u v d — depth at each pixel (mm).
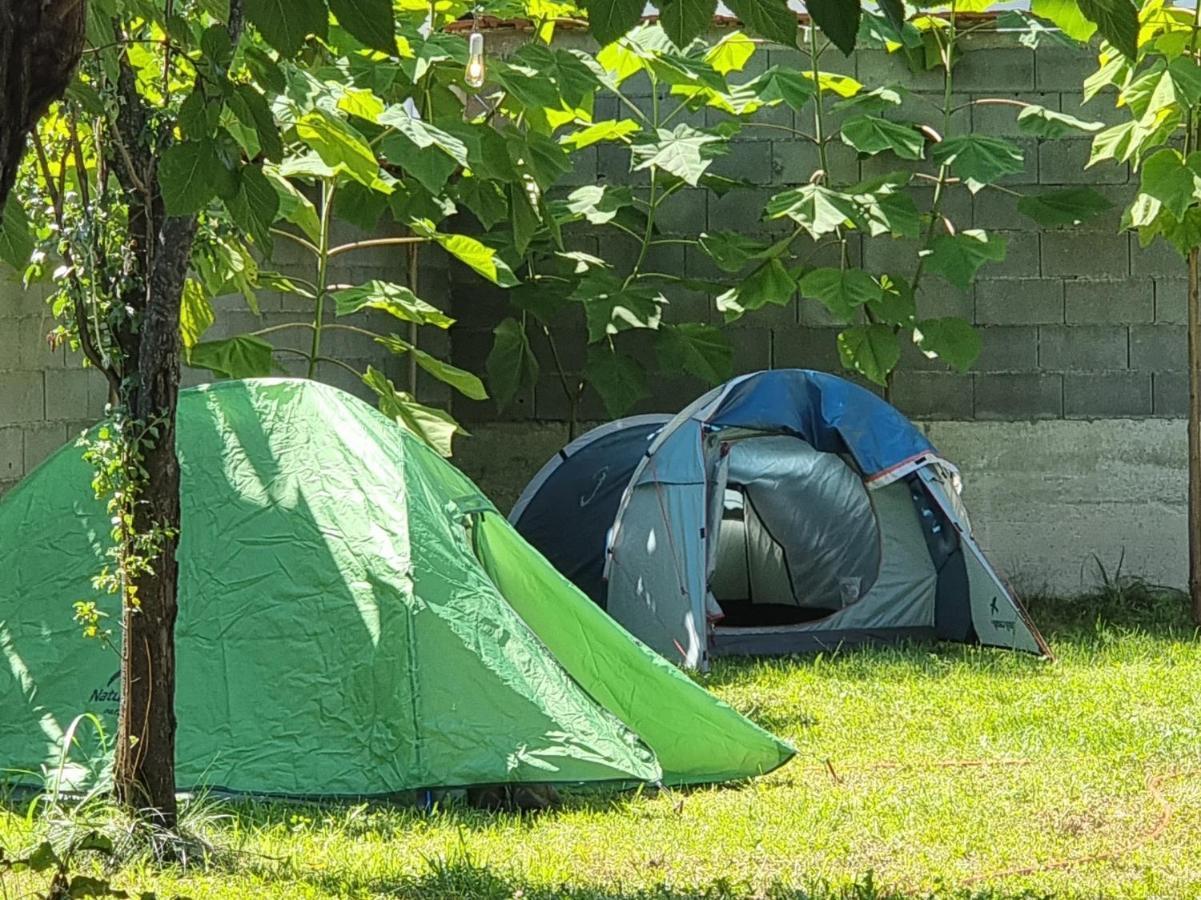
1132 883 5641
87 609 5918
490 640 7008
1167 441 12938
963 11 12641
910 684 9695
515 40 13180
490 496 13383
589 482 11961
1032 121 12195
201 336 10719
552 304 12633
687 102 12367
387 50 2504
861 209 11727
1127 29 2498
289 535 7098
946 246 12023
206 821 6012
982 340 13000
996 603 10984
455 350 13367
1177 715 8492
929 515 11398
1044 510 13000
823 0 2459
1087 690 9344
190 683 6859
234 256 8453
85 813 5695
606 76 10164
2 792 6492
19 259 4789
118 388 5629
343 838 6148
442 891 5418
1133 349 12930
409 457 7398
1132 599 12578
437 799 6738
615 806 6871
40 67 2451
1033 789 7039
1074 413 12977
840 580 11609
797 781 7359
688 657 10492
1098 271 12930
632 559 10859
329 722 6777
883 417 11352
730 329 13203
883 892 5473
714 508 10992
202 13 5020
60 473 7305
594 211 12273
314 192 11461
